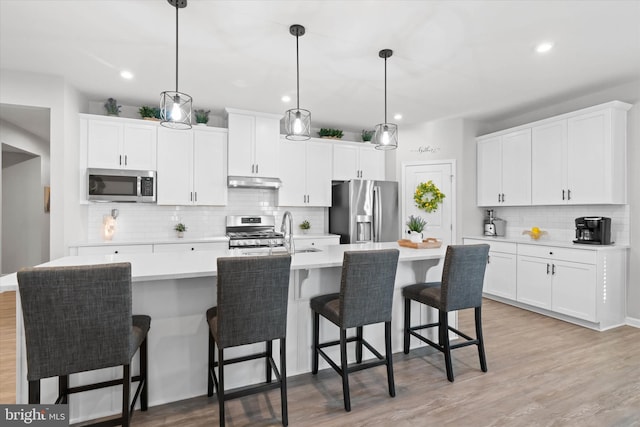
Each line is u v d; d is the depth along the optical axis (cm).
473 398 207
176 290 203
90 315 139
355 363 254
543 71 313
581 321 340
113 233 402
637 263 334
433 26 237
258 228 473
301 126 260
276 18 226
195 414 191
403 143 514
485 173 470
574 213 391
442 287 230
